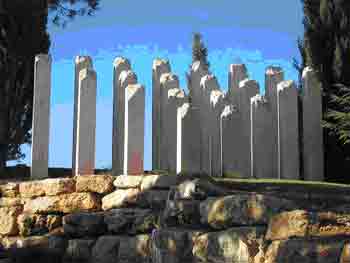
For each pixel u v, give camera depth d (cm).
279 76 1911
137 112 1641
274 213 1035
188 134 1599
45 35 2228
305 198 1239
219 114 1834
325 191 1363
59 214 1600
